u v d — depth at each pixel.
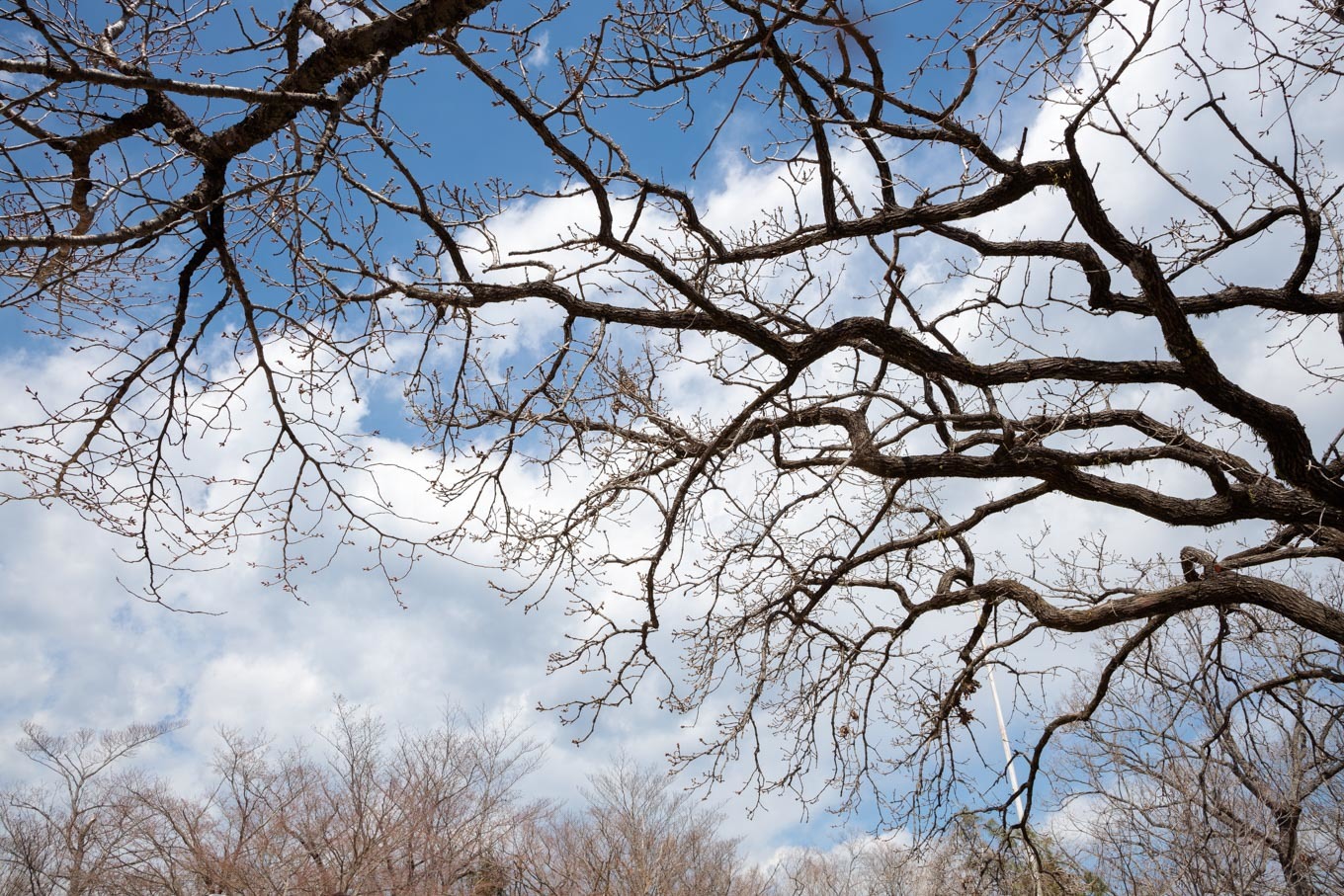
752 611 10.61
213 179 6.11
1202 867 14.87
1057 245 8.02
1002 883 13.04
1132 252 7.33
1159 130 7.19
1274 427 7.74
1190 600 8.84
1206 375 7.69
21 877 26.30
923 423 8.36
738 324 7.55
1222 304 8.30
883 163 7.90
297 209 6.04
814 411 9.09
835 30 6.13
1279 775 14.08
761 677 10.75
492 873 27.23
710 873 28.39
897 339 7.82
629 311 7.66
